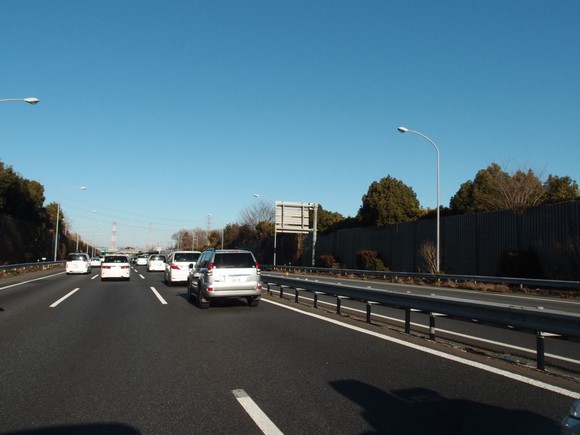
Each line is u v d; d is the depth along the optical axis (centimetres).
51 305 1688
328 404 605
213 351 915
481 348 946
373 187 4300
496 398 618
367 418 555
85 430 528
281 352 898
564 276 2447
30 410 594
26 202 5716
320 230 5450
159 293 2208
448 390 654
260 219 9131
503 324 813
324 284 1491
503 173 3616
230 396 643
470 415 559
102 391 670
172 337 1060
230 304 1683
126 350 930
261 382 706
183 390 671
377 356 857
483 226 3027
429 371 752
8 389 682
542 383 682
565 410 571
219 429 528
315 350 911
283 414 571
